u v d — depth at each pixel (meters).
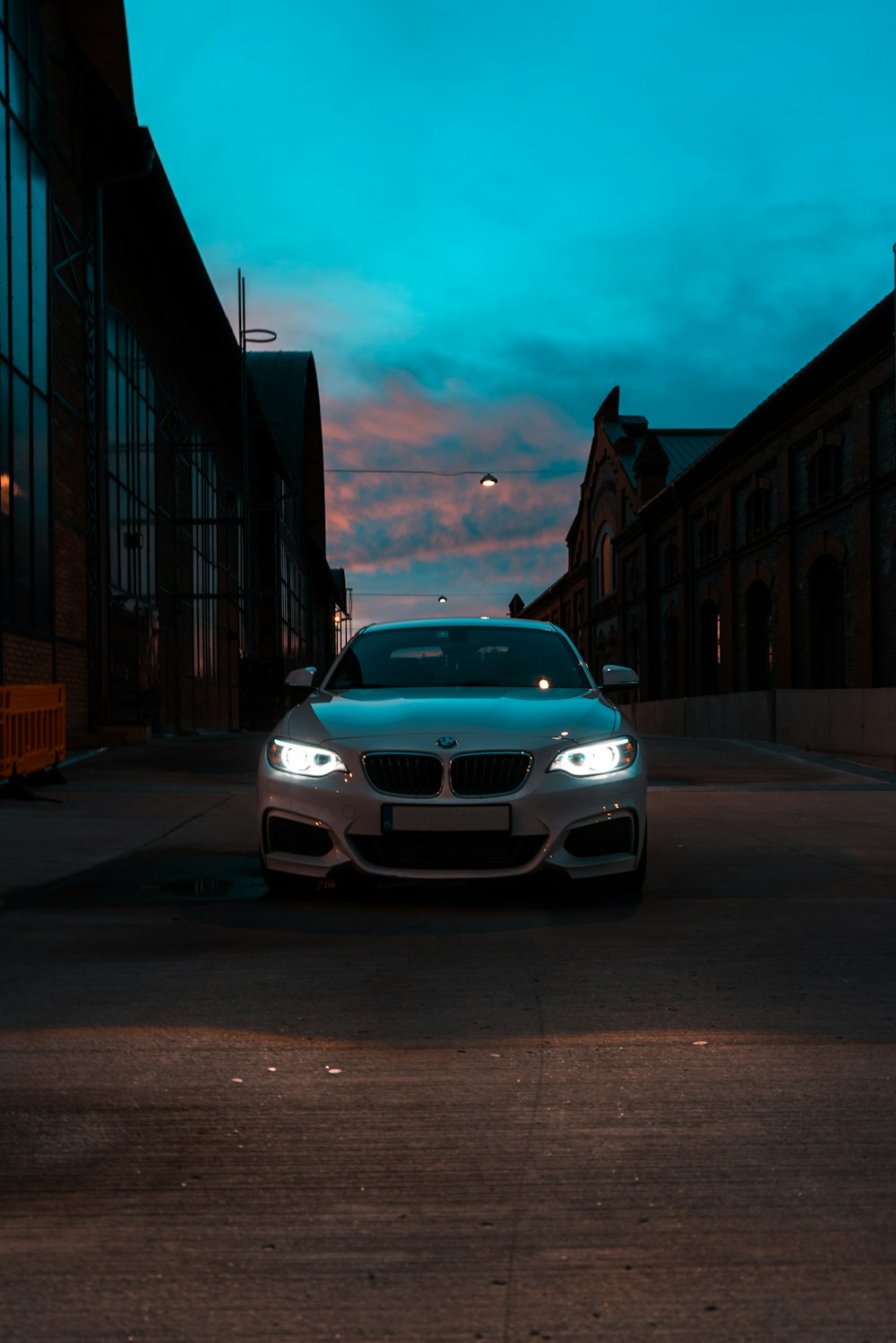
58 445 17.81
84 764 15.29
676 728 32.84
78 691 18.70
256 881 6.68
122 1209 2.44
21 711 11.26
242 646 38.53
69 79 18.80
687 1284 2.13
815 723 21.31
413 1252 2.25
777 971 4.49
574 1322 2.00
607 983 4.31
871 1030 3.70
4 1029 3.71
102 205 20.12
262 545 40.91
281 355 50.19
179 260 24.58
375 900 6.07
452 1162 2.68
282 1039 3.61
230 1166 2.66
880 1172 2.61
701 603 37.28
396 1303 2.07
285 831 5.97
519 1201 2.47
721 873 7.06
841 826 9.46
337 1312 2.04
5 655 15.02
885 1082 3.21
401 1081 3.22
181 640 28.17
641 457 45.09
